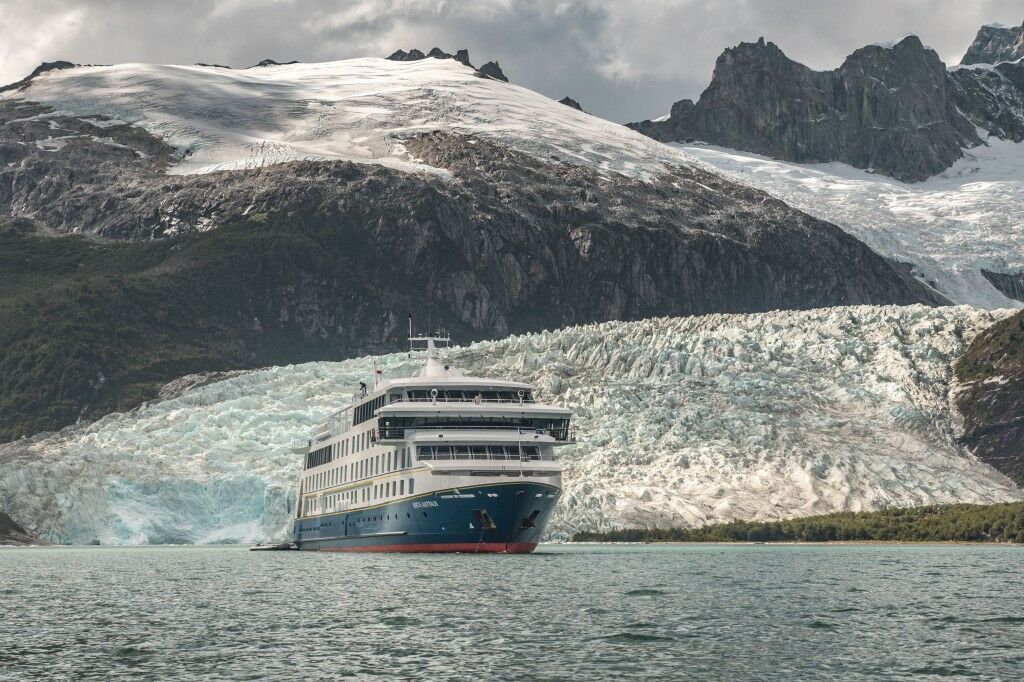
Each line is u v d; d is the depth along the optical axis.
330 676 69.62
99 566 150.38
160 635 84.31
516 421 141.50
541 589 108.75
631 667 71.81
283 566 141.50
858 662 73.44
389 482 144.88
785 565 140.00
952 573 128.00
